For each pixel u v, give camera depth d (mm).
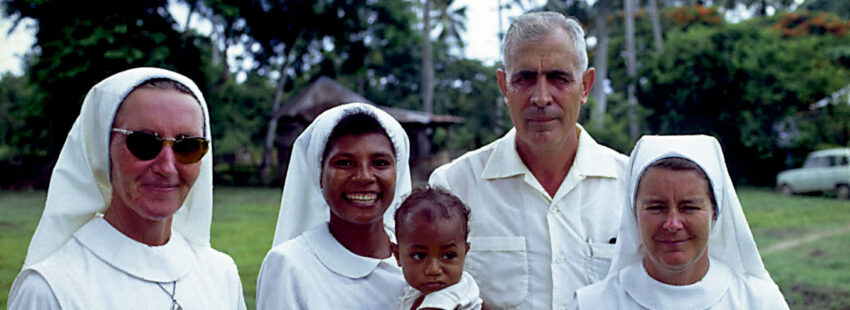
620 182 3414
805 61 25328
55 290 2178
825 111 26438
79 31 23922
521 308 3225
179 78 2428
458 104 46875
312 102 30625
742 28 25062
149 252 2402
